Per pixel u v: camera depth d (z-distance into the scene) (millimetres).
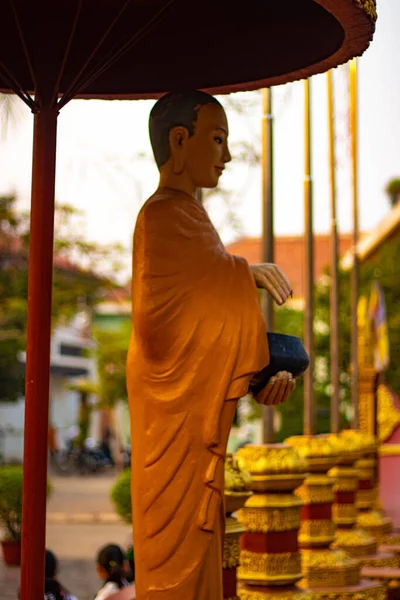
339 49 5668
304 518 9430
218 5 5930
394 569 10844
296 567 7898
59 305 26875
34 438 5543
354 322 14672
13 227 26031
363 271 31734
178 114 5570
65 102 5750
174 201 5422
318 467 9406
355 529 11312
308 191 10211
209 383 5215
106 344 36688
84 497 33125
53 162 5719
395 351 30312
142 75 6312
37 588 5477
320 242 42688
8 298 27562
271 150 8375
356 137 13938
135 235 5367
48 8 6031
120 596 7203
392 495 16250
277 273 5605
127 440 48500
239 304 5297
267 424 8172
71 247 26391
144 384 5262
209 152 5574
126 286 30188
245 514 7832
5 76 6246
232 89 6328
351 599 9070
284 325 31078
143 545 5215
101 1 5957
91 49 6125
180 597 5117
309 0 5566
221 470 5211
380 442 16609
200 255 5324
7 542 18500
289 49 5941
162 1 5918
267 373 5414
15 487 18547
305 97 10328
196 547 5156
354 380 14750
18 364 33531
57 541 22266
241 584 7906
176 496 5164
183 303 5250
